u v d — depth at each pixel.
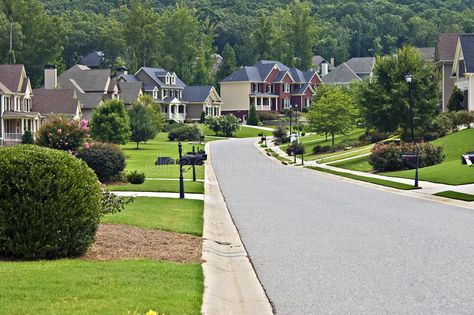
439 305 13.30
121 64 176.62
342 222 26.33
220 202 35.88
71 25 193.38
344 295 14.31
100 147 48.72
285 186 46.44
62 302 12.49
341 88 110.81
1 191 17.02
